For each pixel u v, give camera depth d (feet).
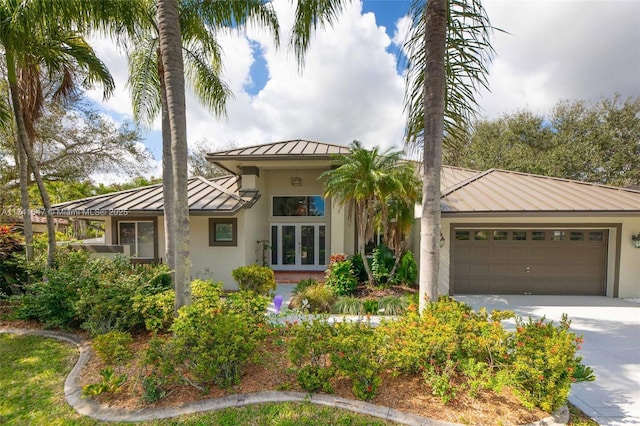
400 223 39.47
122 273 27.68
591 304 34.99
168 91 20.18
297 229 54.60
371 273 38.96
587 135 79.66
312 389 15.23
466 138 20.93
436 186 18.60
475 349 15.20
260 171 51.34
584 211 35.17
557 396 13.55
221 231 43.91
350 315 30.19
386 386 15.58
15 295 29.45
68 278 25.07
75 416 14.10
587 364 20.03
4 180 66.08
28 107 31.14
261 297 21.67
